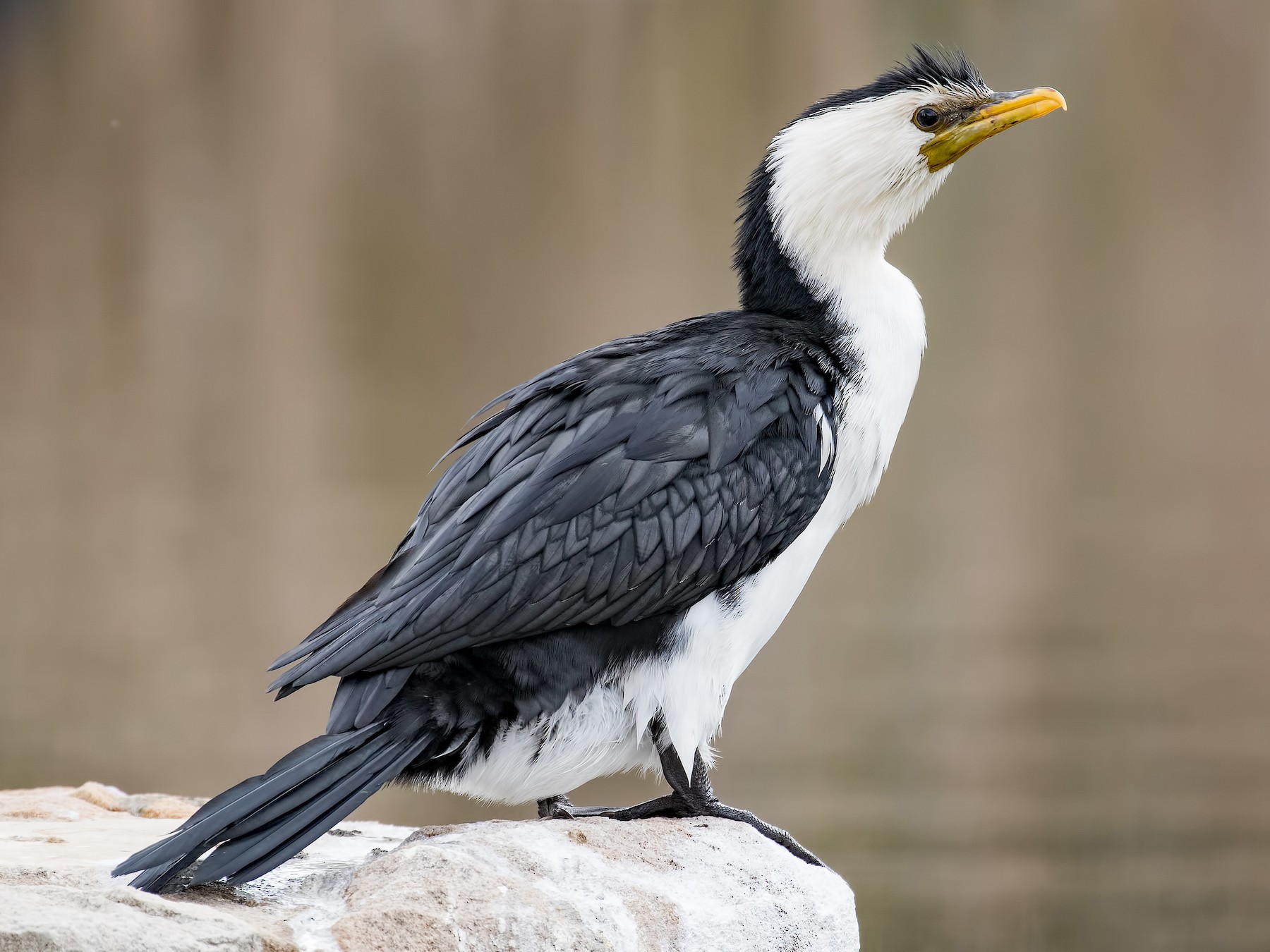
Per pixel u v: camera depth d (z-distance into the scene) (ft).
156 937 15.40
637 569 20.34
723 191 116.57
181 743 46.96
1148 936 37.06
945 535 65.57
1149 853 40.34
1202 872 39.63
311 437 76.02
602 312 95.04
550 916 17.97
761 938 19.71
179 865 17.52
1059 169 124.47
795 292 23.76
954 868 39.55
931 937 36.78
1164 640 54.65
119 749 46.37
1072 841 41.16
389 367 88.17
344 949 16.61
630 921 18.65
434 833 20.62
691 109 129.90
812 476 21.72
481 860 18.83
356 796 18.47
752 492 21.12
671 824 20.86
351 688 19.45
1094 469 73.05
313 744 18.83
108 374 88.58
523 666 20.01
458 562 19.90
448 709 19.49
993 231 114.52
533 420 21.42
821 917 20.34
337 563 58.54
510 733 20.08
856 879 39.19
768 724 48.06
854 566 62.44
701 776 21.72
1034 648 53.26
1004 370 88.69
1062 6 140.97
